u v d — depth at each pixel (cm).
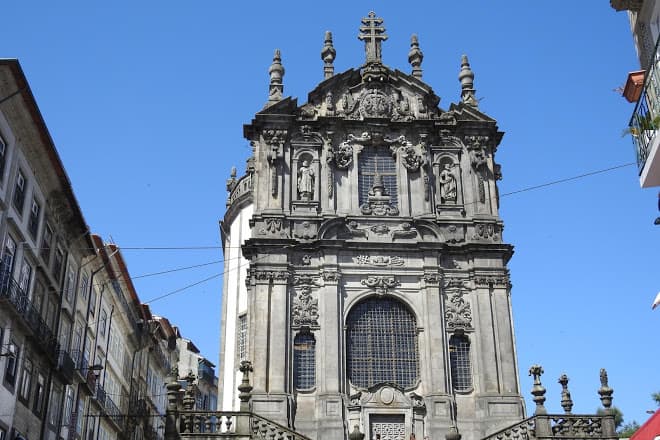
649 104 1930
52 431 3688
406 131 4300
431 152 4275
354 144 4247
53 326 3725
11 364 3117
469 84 4466
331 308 3834
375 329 3894
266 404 3612
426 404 3697
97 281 4575
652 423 1546
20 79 3016
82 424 4291
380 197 4131
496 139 4328
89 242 4147
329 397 3650
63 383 3838
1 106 3056
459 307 3934
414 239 4053
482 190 4178
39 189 3534
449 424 3644
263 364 3697
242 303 4700
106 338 4812
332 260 3931
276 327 3778
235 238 4950
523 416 3681
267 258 3903
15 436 3183
